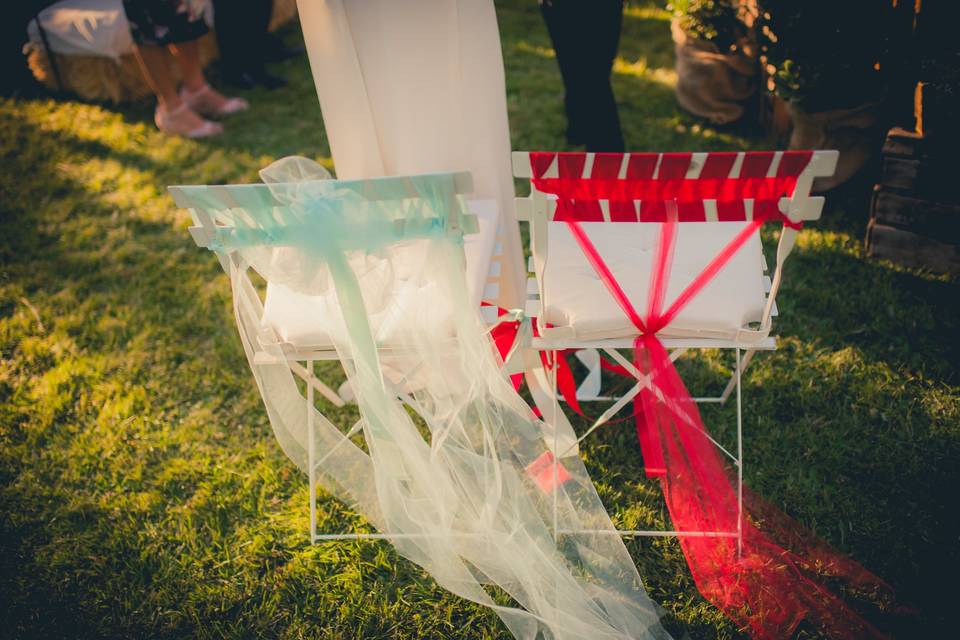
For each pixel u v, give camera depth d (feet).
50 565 8.42
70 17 16.97
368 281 7.01
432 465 7.99
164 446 9.70
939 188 10.32
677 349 7.75
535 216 6.50
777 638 7.17
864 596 7.43
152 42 15.44
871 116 11.64
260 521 8.77
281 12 20.52
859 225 11.87
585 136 13.41
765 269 7.68
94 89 17.85
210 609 7.91
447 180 6.16
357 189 6.30
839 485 8.41
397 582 8.06
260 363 7.93
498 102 8.58
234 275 7.36
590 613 7.47
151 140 16.30
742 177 6.00
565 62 12.39
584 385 9.91
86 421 10.16
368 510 8.50
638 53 17.74
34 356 11.14
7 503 9.12
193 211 6.59
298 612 7.86
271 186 6.30
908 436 8.74
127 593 8.13
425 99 8.40
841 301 10.58
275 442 9.66
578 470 8.49
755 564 7.77
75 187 14.90
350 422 9.82
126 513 8.98
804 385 9.55
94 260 12.98
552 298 7.45
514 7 20.93
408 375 7.90
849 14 10.67
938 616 7.19
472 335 7.38
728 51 13.91
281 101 17.53
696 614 7.44
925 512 8.02
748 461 8.84
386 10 7.83
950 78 9.55
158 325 11.58
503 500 8.16
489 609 7.70
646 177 6.09
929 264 10.88
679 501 8.30
